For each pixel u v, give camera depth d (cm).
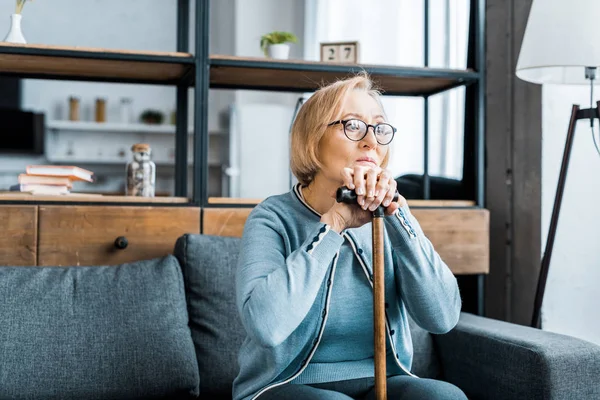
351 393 147
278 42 272
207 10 224
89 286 187
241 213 222
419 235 152
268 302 131
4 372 171
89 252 212
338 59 250
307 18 532
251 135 578
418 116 351
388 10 391
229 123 582
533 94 255
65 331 178
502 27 276
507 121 272
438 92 270
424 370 210
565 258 248
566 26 206
